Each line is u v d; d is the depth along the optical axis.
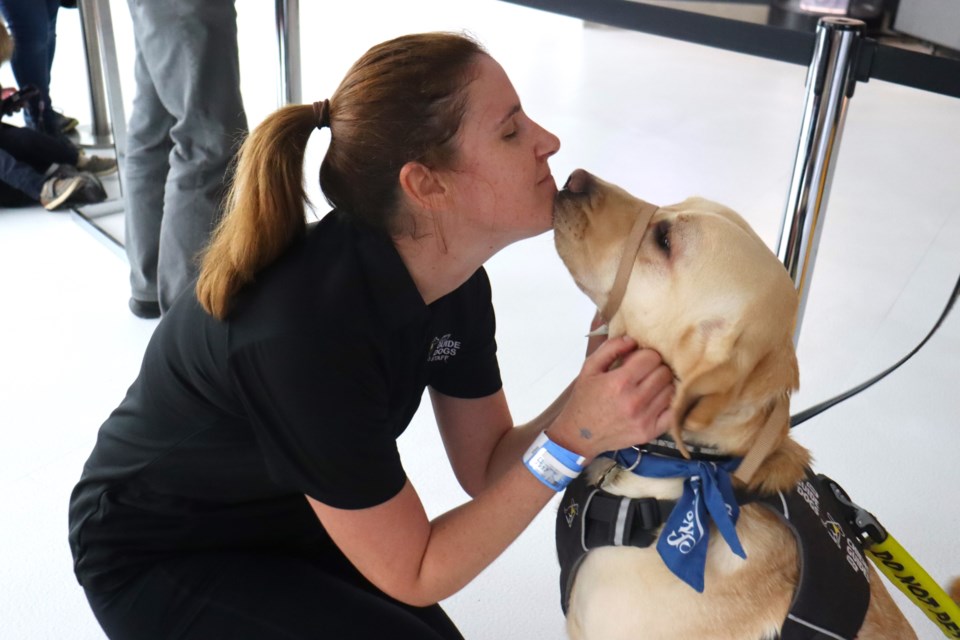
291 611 1.34
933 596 1.36
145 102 2.65
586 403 1.19
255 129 1.22
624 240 1.29
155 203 2.74
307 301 1.18
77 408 2.45
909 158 4.70
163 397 1.31
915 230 3.83
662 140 4.72
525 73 5.75
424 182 1.18
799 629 1.22
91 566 1.39
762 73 6.12
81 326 2.81
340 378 1.18
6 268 3.11
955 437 2.52
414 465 2.33
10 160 3.49
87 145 4.06
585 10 1.74
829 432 2.52
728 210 1.33
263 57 5.60
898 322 3.11
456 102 1.16
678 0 1.74
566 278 3.28
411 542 1.25
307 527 1.48
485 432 1.61
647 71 6.00
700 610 1.26
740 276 1.20
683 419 1.20
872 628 1.30
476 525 1.25
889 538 1.35
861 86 6.03
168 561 1.39
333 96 1.23
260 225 1.19
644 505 1.26
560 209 1.33
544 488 1.24
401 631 1.36
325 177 1.24
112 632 1.39
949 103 5.75
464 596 1.97
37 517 2.09
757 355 1.20
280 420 1.19
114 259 3.22
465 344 1.50
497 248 1.31
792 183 1.61
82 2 3.86
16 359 2.63
